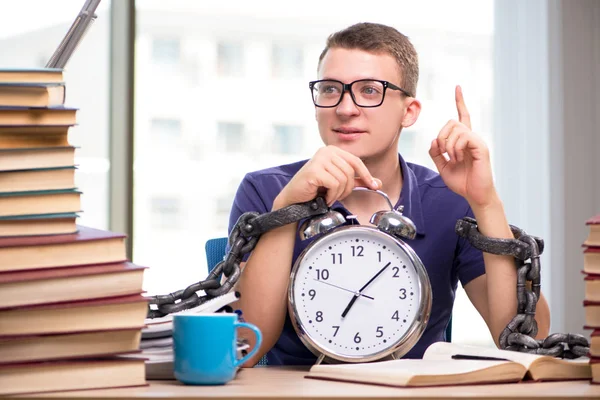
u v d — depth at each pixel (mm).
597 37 3877
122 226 3717
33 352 1168
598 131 3877
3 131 1236
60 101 1295
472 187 1665
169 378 1328
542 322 1853
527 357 1317
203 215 3822
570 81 3852
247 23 3857
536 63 3844
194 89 3824
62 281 1188
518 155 3844
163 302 1530
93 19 1490
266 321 1648
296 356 1885
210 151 3828
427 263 1942
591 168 3869
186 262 3779
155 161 3785
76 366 1177
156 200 3779
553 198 3826
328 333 1529
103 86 3723
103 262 1244
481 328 3826
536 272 1627
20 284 1166
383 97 1831
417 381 1193
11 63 3557
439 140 1693
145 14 3801
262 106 3859
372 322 1532
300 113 3879
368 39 1860
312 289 1542
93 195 3707
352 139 1833
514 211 3830
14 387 1144
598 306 1254
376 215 1559
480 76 3857
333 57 1854
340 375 1304
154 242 3762
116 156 3727
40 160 1244
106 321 1203
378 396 1096
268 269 1641
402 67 1898
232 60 3867
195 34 3832
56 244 1212
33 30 3578
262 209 1995
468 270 1975
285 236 1644
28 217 1226
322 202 1555
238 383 1273
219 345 1237
